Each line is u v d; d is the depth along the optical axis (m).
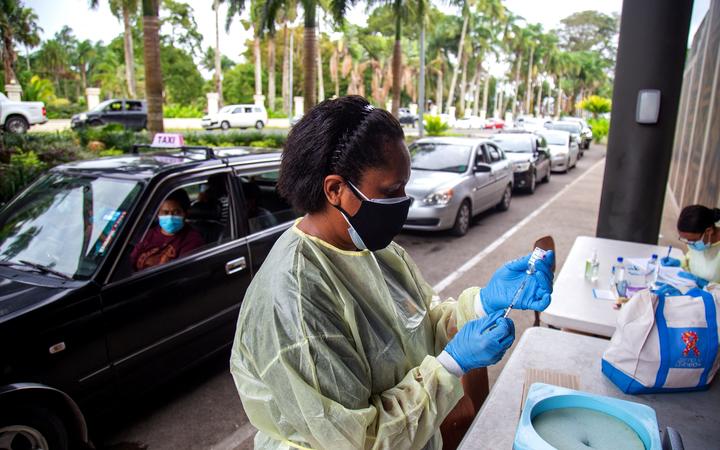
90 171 3.50
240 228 3.68
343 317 1.11
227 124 30.72
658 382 1.94
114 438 2.96
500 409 1.94
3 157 8.25
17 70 40.44
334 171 1.10
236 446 2.90
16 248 3.09
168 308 3.10
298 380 1.02
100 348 2.73
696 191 7.50
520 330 4.41
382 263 1.40
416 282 1.54
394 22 19.42
